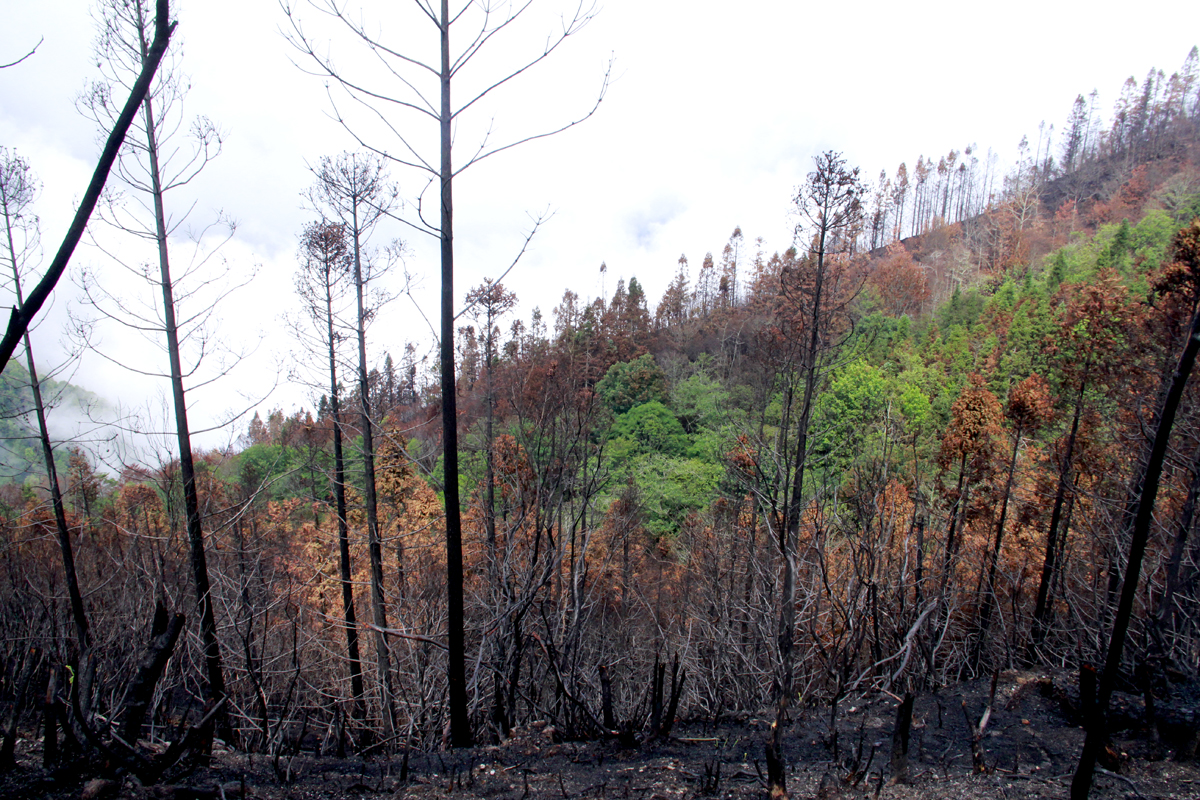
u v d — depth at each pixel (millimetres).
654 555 22250
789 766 5098
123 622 9570
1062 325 13414
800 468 10688
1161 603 8422
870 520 7719
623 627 13797
